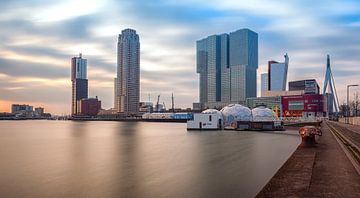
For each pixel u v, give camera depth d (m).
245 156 42.50
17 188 25.88
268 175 28.92
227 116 137.00
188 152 48.22
